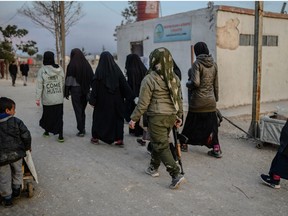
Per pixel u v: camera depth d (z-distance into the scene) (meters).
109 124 6.40
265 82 11.83
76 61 7.05
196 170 5.26
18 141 4.02
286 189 4.59
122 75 6.40
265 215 3.87
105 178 4.96
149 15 15.02
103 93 6.34
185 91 11.60
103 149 6.40
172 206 4.07
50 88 6.77
